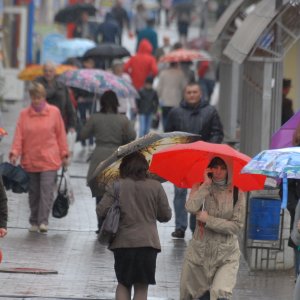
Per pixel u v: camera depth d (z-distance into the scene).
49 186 38.16
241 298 30.12
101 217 26.28
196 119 37.53
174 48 73.25
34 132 37.97
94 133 37.91
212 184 26.81
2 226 26.42
